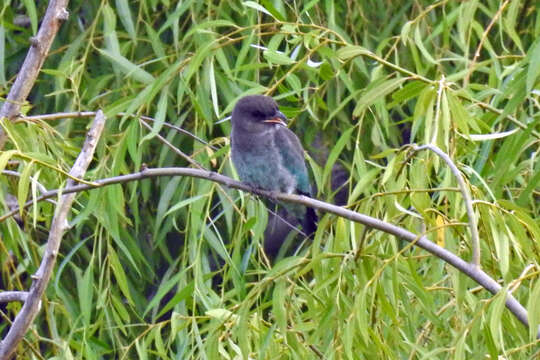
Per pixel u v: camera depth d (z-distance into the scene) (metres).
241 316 7.29
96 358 8.70
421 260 8.42
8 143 9.56
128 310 11.15
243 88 10.26
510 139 8.25
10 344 7.20
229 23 9.15
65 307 9.88
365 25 10.99
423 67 10.98
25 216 9.39
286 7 10.98
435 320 7.39
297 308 8.12
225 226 11.73
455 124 8.15
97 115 7.70
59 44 11.30
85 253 10.84
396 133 11.31
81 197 10.40
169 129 11.07
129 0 11.33
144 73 9.73
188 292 8.59
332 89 10.98
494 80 9.41
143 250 11.41
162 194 9.80
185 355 8.37
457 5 11.09
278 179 9.14
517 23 11.53
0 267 10.28
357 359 7.37
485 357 7.69
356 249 7.32
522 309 6.81
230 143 9.36
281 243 13.00
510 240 7.33
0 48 10.05
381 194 7.18
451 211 7.73
